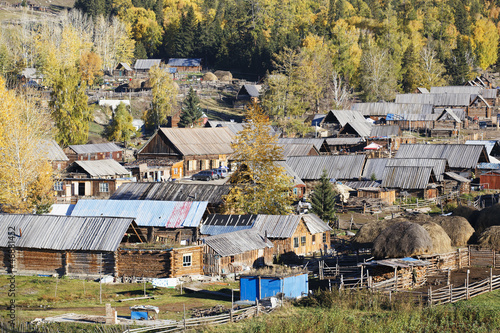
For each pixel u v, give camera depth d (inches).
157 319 1862.7
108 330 1718.8
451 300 2090.3
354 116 7003.0
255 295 2198.6
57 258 2687.0
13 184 3627.0
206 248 2696.9
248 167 3577.8
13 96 4121.6
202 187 3484.3
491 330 1788.9
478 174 4970.5
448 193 4471.0
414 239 2481.5
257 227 3034.0
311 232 3144.7
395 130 6314.0
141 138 6924.2
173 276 2559.1
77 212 3196.4
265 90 7706.7
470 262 2684.5
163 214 3058.6
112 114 7475.4
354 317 1863.9
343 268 2576.3
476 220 3275.1
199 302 2204.7
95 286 2487.7
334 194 3850.9
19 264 2738.7
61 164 5068.9
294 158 4938.5
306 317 1854.1
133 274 2608.3
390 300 2021.4
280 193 3572.8
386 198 4266.7
